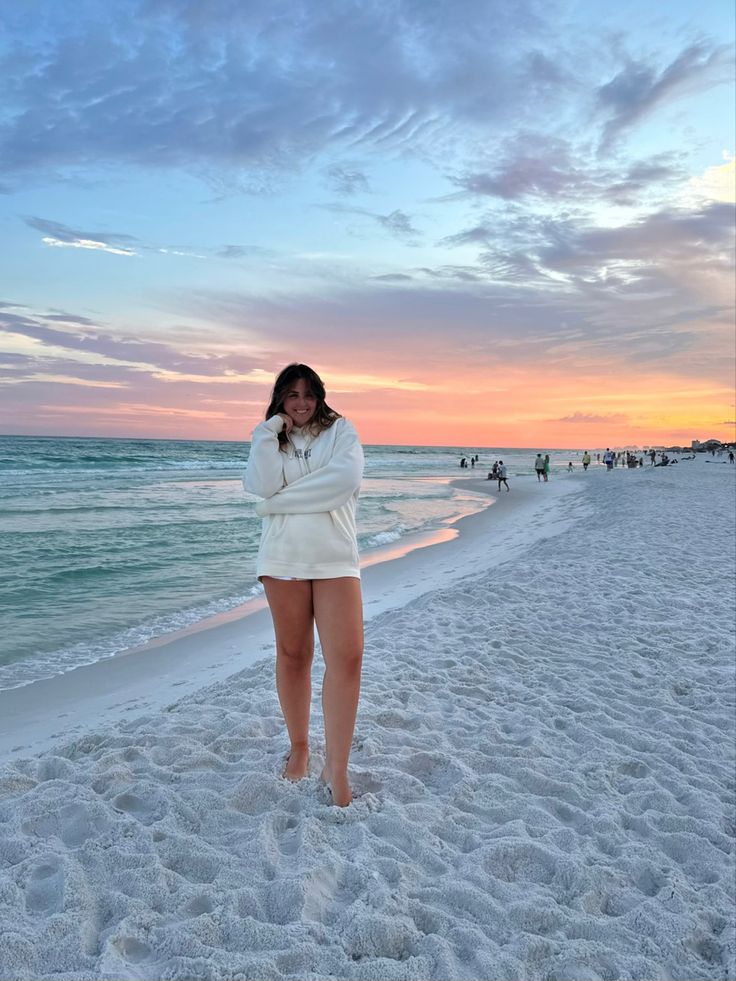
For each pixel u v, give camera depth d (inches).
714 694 198.5
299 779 128.0
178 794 120.0
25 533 576.7
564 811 127.4
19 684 237.6
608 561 409.7
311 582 117.2
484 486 1469.0
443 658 221.8
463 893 97.9
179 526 649.6
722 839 120.8
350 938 86.5
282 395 117.7
